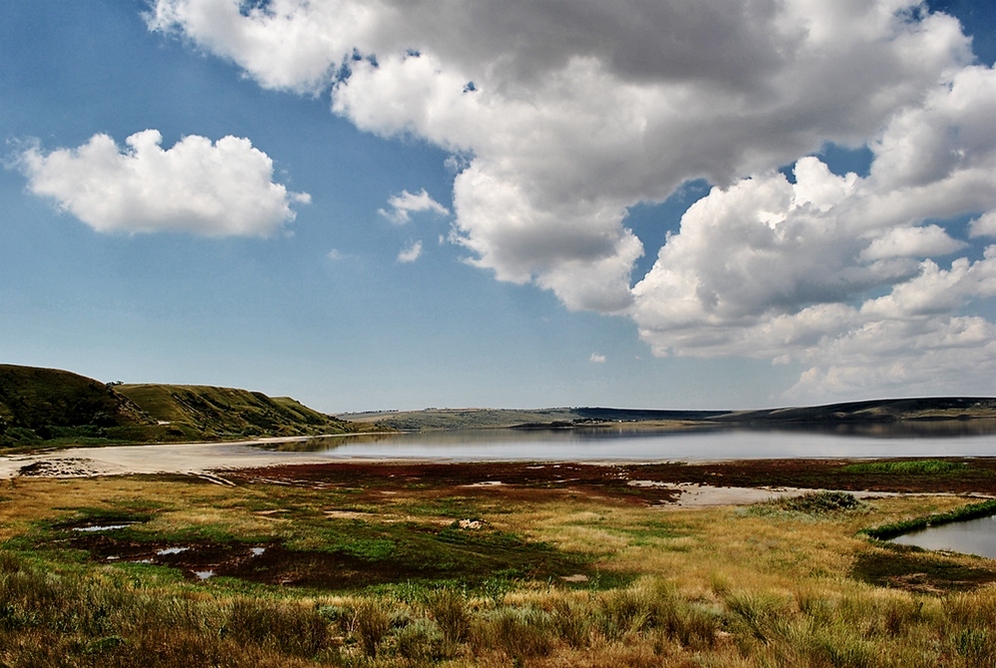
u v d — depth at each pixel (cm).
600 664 902
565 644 1002
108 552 2366
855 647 898
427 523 3231
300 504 3978
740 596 1336
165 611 1050
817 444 13262
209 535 2636
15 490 4053
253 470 7469
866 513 3581
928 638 1056
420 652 941
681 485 5562
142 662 782
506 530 3012
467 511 3828
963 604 1259
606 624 1123
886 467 6506
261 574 2061
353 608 1236
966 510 3700
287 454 11362
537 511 3850
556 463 8588
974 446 11069
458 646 982
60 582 1247
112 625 959
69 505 3444
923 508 3744
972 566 2345
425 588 1819
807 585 1688
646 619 1173
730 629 1181
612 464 8175
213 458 9706
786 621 1095
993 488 4988
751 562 2325
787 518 3438
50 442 11962
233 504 3847
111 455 9669
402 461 9381
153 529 2748
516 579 2030
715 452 11062
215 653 834
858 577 2178
